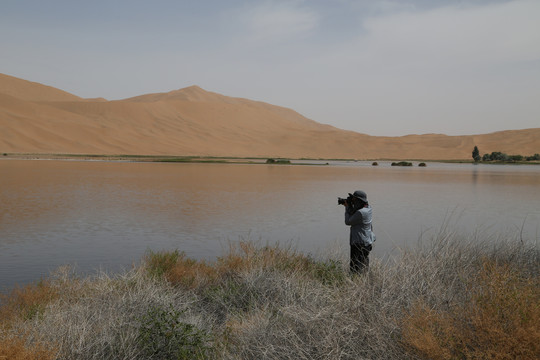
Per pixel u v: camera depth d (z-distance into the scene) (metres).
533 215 18.23
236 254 8.55
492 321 3.12
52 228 13.85
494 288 3.58
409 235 13.08
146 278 6.56
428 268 4.82
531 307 3.13
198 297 6.34
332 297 4.67
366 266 5.89
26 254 10.23
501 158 163.12
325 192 27.81
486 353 2.96
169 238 12.44
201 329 4.77
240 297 5.95
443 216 17.66
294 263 7.59
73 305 5.38
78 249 10.85
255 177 43.25
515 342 2.89
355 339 3.52
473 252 6.72
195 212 18.00
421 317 3.36
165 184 32.28
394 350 3.32
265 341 3.86
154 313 4.76
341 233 13.52
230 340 4.35
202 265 8.18
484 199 25.06
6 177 36.06
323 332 3.65
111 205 19.72
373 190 30.84
